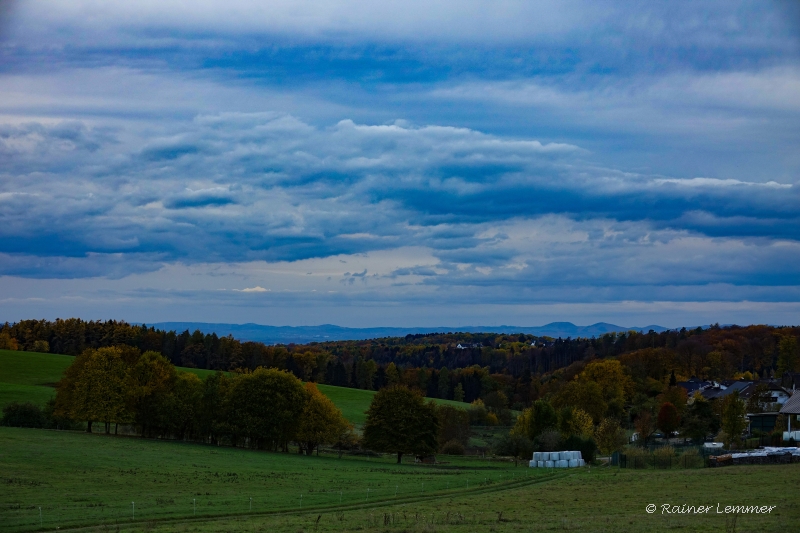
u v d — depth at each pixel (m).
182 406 106.62
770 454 72.38
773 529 33.12
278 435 103.50
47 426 112.44
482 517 41.19
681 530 33.59
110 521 40.59
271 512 46.16
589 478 66.12
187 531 37.03
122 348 123.25
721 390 173.75
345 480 65.56
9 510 42.53
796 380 170.00
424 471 79.44
